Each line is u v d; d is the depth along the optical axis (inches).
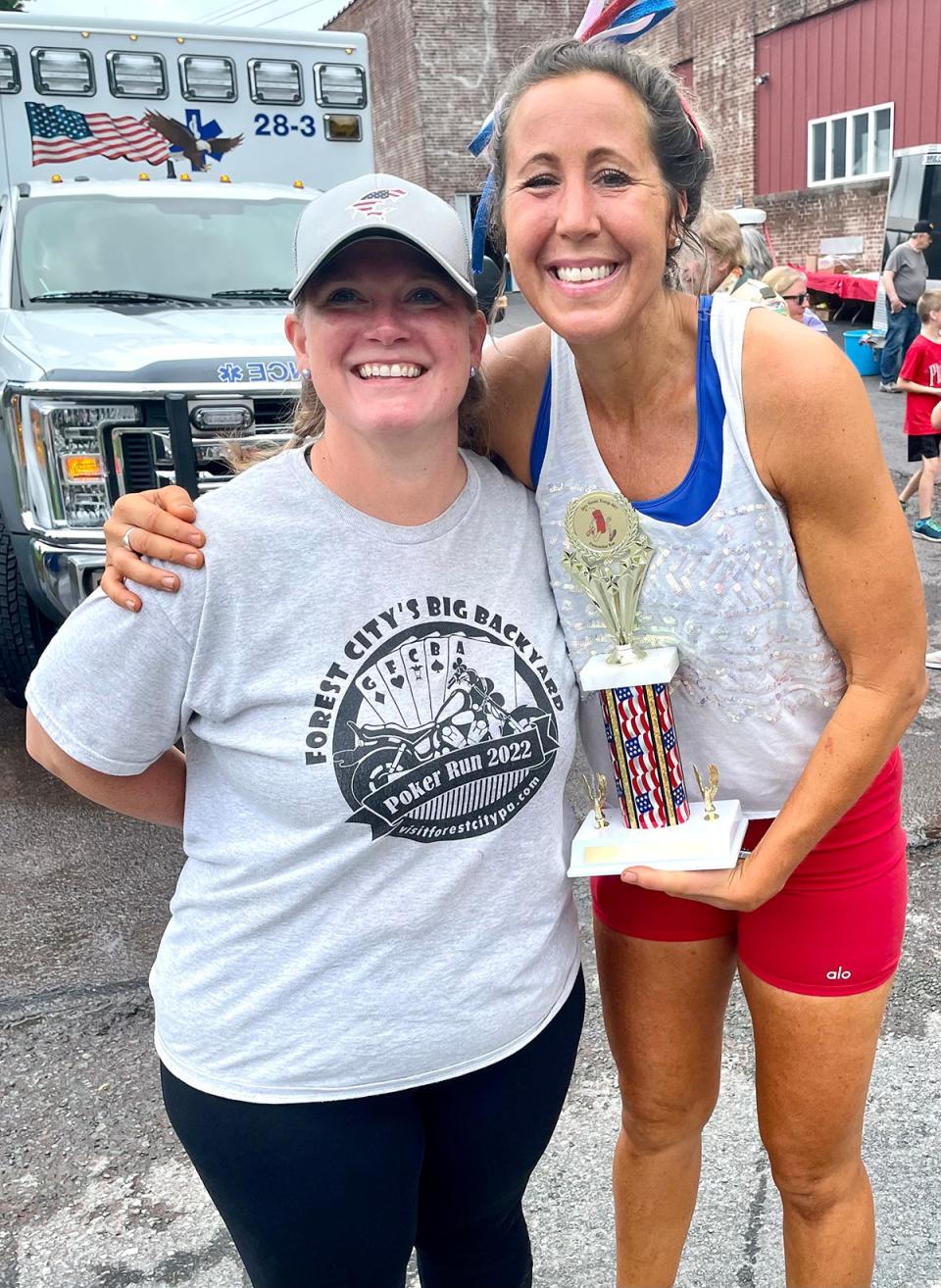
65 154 222.8
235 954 54.2
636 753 59.2
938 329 269.9
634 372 54.0
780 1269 79.3
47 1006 113.2
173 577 50.1
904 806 148.6
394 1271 57.6
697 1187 73.6
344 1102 54.3
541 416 58.2
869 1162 88.2
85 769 56.5
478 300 60.3
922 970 112.2
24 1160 92.4
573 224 49.4
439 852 53.4
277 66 233.0
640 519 55.5
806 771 57.3
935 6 574.6
